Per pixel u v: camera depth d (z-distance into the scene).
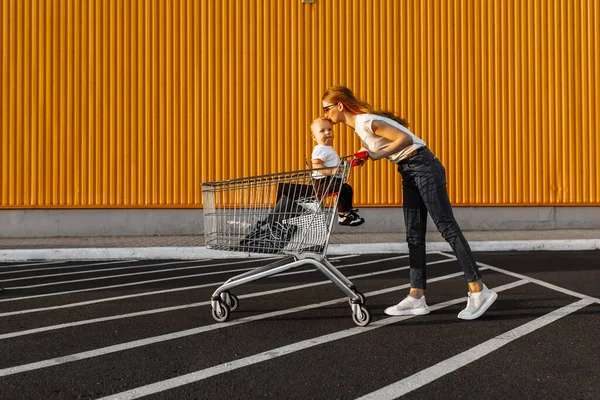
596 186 11.77
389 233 11.26
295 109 11.38
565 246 9.42
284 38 11.40
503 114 11.66
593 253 8.84
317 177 4.37
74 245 9.38
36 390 2.87
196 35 11.32
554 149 11.73
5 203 11.04
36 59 11.12
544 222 11.72
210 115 11.31
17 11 11.12
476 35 11.66
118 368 3.21
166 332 4.04
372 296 5.39
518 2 11.71
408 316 4.46
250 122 11.35
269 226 4.43
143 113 11.23
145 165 11.22
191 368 3.20
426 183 4.30
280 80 11.37
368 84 11.48
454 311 4.62
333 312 4.67
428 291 5.59
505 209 11.66
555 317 4.35
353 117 4.41
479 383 2.91
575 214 11.76
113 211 11.17
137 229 11.20
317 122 4.61
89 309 4.89
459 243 4.33
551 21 11.76
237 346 3.66
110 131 11.20
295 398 2.73
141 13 11.26
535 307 4.73
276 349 3.57
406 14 11.56
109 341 3.81
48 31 11.15
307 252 4.36
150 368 3.21
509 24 11.70
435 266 7.44
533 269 7.09
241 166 11.32
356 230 11.44
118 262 8.40
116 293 5.70
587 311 4.56
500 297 5.21
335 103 4.40
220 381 2.98
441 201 4.30
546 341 3.67
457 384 2.90
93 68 11.20
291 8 11.41
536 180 11.69
